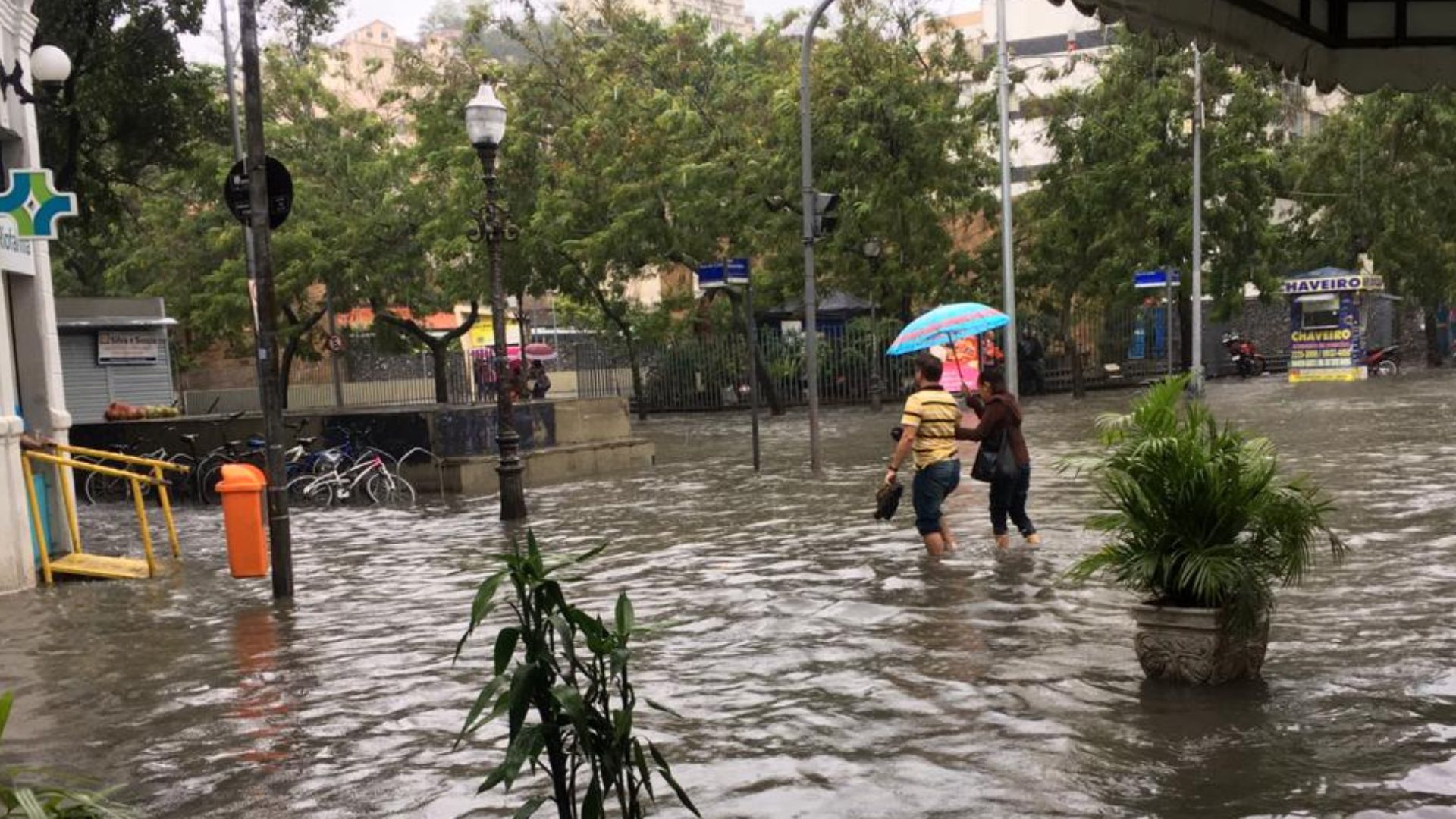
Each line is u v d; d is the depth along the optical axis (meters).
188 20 24.73
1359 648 6.50
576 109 34.69
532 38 36.38
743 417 33.84
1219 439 5.95
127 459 12.05
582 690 3.55
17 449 10.91
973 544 10.42
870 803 4.60
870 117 31.17
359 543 13.14
